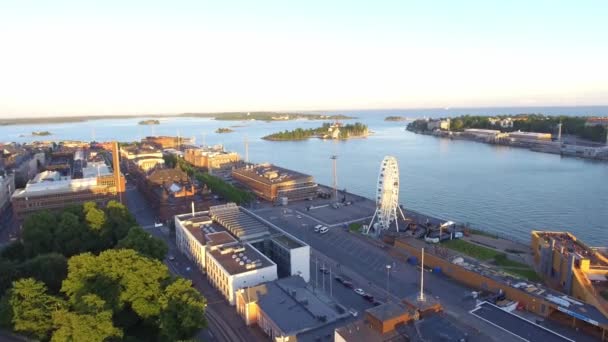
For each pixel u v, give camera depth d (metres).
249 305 120.00
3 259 142.88
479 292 137.75
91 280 114.94
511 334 111.06
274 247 159.62
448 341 89.38
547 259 149.12
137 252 126.62
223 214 192.12
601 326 106.94
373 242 192.38
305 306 115.62
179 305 105.38
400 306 103.56
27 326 98.81
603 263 139.62
